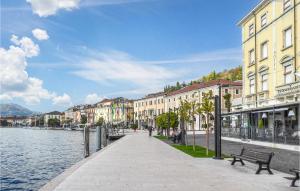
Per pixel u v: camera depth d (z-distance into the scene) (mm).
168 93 120688
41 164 36000
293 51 34406
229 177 14039
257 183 12703
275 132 33062
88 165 17859
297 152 27219
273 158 22438
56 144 72125
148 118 133125
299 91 31719
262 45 41781
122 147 32125
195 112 33750
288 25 35344
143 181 12992
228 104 77750
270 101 38688
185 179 13484
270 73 39406
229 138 47812
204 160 20484
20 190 22266
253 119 43656
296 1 33938
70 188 11570
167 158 21672
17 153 50062
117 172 15328
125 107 164375
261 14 41688
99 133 34875
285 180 13391
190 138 53719
